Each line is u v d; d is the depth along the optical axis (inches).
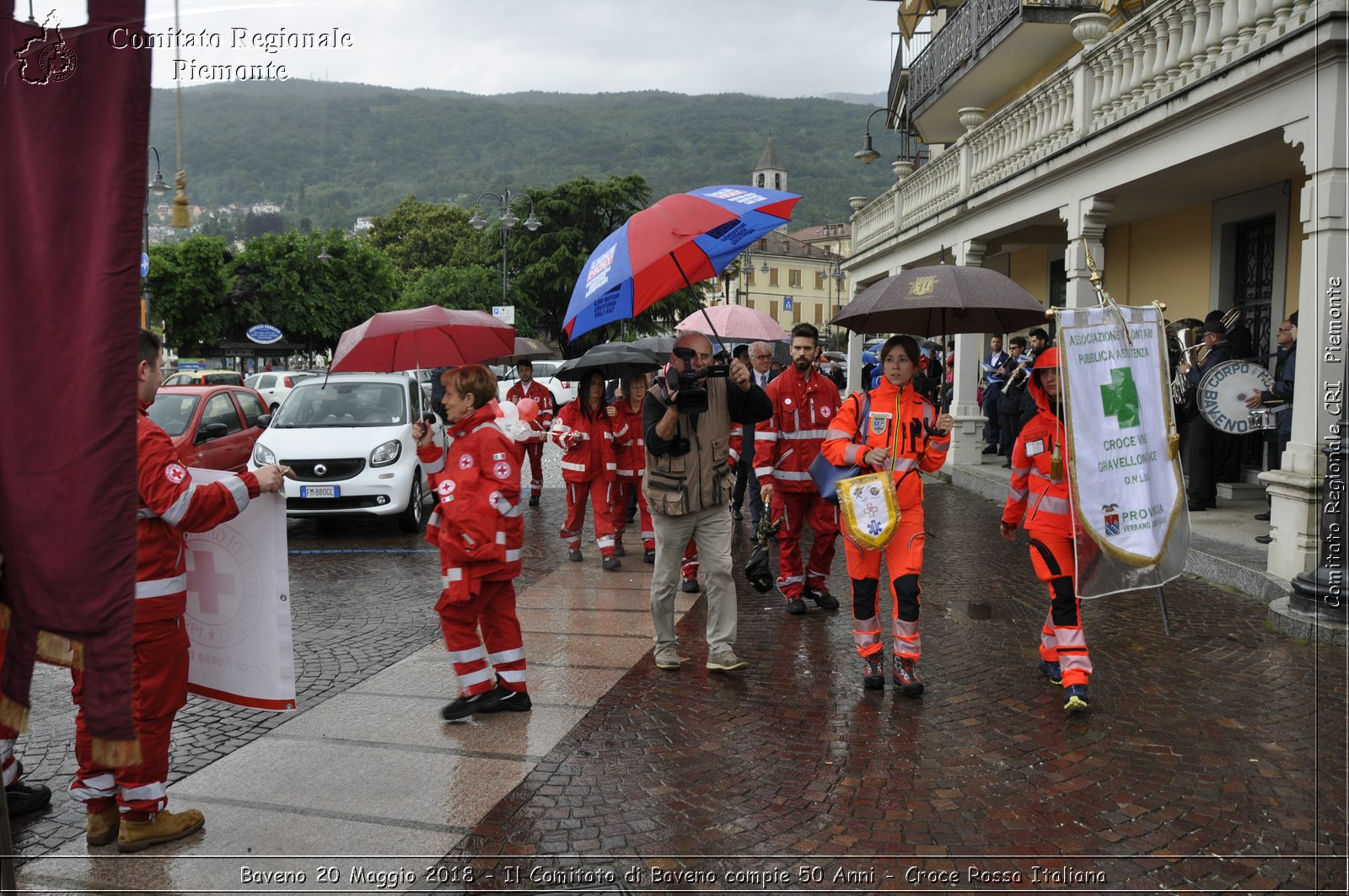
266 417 462.0
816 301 3693.4
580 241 1926.7
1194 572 301.7
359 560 354.9
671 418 204.5
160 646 138.0
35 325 100.6
